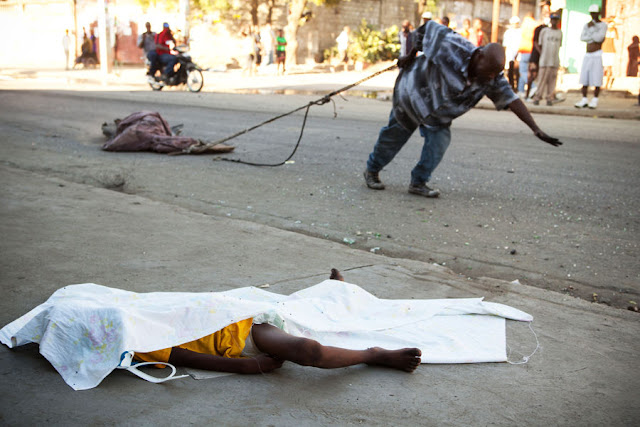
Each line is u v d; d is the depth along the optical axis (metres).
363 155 8.62
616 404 2.58
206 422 2.32
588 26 15.06
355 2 35.56
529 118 5.60
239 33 32.91
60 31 35.06
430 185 6.91
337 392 2.60
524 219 5.63
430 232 5.18
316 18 34.47
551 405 2.55
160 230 4.88
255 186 6.69
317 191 6.51
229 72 29.64
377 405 2.50
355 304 3.29
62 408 2.38
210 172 7.36
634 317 3.50
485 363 2.90
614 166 8.12
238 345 2.79
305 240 4.75
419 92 5.88
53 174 6.99
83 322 2.67
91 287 3.08
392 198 6.29
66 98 15.54
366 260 4.33
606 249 4.83
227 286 3.72
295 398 2.53
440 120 5.95
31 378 2.61
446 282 3.94
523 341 3.14
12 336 2.82
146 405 2.42
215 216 5.40
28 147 8.70
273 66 31.66
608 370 2.87
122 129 9.02
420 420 2.40
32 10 36.31
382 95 18.80
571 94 19.70
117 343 2.58
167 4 28.22
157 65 18.83
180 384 2.60
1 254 4.16
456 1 36.59
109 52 27.23
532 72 16.58
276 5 33.41
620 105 16.23
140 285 3.69
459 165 8.05
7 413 2.34
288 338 2.68
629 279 4.21
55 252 4.24
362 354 2.75
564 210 5.96
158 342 2.64
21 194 5.85
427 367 2.85
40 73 27.69
